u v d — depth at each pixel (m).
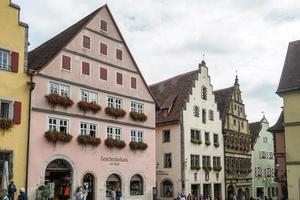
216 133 48.28
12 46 26.91
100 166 31.75
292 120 32.06
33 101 27.69
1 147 25.36
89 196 30.92
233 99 52.84
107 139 32.56
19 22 27.53
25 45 27.75
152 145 37.31
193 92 45.50
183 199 37.31
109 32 34.72
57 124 29.19
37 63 30.19
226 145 49.72
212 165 46.72
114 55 34.84
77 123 30.50
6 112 26.42
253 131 60.03
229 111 51.47
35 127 27.53
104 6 34.53
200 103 46.34
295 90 32.09
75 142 30.11
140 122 36.34
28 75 27.64
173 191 42.41
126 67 35.88
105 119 32.88
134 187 35.00
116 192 32.78
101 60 33.47
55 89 29.52
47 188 26.73
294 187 31.14
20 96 26.95
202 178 44.50
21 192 22.62
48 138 28.03
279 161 38.69
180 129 42.78
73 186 29.38
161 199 43.28
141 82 37.34
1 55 26.42
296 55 35.66
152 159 37.03
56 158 28.53
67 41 30.92
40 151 27.56
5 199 21.44
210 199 43.25
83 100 31.45
